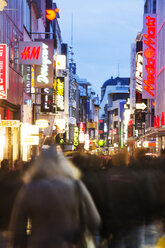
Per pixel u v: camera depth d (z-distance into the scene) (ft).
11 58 80.84
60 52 269.85
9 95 79.51
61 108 159.53
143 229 21.79
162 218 23.35
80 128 291.38
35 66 102.63
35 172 13.58
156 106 170.50
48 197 12.92
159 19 163.12
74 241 13.14
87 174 22.77
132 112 274.98
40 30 156.35
